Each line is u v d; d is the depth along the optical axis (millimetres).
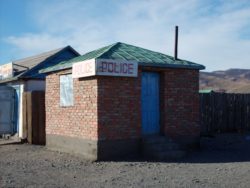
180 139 14422
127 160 12781
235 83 101250
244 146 15961
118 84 13102
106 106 12836
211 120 20297
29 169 11484
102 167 11641
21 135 18969
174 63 14188
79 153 13609
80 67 13203
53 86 15438
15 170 11344
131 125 13305
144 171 10914
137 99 13484
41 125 17672
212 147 15625
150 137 13422
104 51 14102
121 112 13117
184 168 11281
